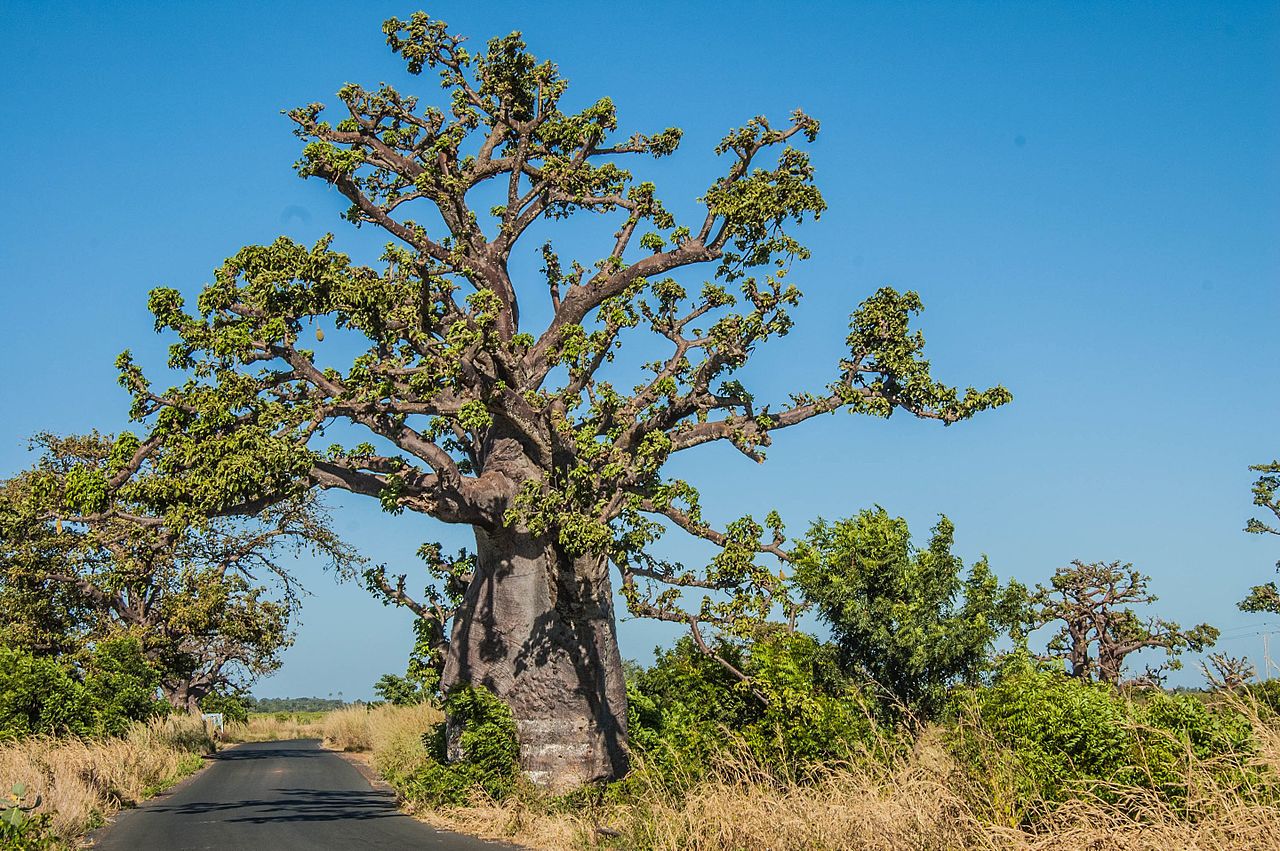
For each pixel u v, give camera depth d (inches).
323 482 727.7
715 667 693.3
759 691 649.6
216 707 2519.7
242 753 1636.3
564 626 788.0
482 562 821.2
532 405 735.1
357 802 840.9
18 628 1453.0
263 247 700.7
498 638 796.0
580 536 683.4
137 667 1359.5
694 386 794.8
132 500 670.5
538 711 777.6
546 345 839.1
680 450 792.3
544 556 794.8
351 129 860.0
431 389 712.4
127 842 584.4
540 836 601.0
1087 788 390.0
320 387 721.0
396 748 1162.0
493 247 842.2
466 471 897.5
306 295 699.4
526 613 791.7
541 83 888.9
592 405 725.9
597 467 731.4
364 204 828.0
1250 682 368.5
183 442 667.4
